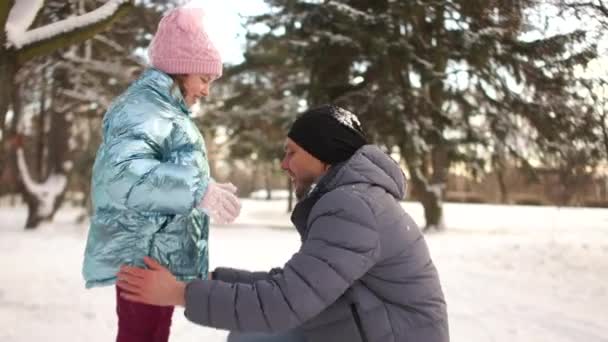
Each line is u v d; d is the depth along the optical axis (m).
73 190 32.06
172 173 2.05
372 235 1.96
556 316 6.01
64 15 6.81
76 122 22.89
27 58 4.38
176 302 1.96
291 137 2.30
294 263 1.95
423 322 2.06
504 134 16.61
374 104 14.79
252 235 15.95
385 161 2.19
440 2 14.38
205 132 22.72
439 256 11.00
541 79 14.28
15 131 18.72
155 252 2.17
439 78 14.84
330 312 2.04
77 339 4.88
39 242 13.40
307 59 15.91
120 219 2.13
